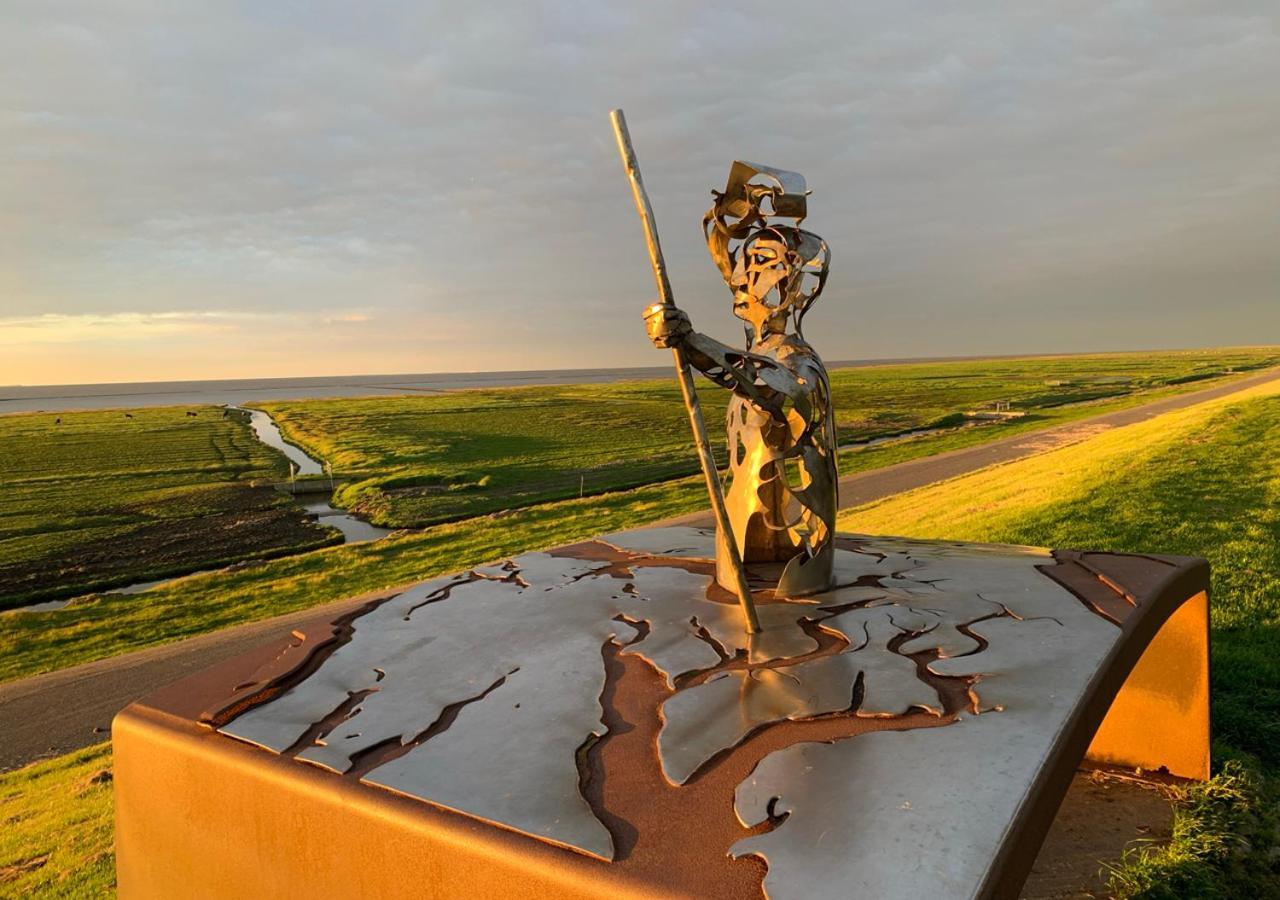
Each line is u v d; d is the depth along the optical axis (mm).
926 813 2504
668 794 2791
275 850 3309
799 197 4773
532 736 3316
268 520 28969
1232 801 4980
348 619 5168
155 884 3920
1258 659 6785
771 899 2182
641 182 3938
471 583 5922
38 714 11977
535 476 35375
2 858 6984
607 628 4621
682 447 43312
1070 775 3000
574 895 2406
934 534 13547
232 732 3621
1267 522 10477
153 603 17875
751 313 5156
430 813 2818
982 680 3488
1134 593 4516
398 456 43500
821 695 3441
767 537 5734
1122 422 38625
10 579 21594
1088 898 4312
